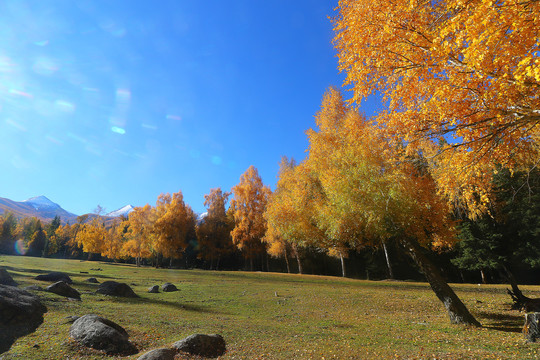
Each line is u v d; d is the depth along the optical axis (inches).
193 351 286.0
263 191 2111.2
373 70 278.1
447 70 237.1
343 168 532.7
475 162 279.7
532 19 156.6
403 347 328.5
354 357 289.1
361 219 495.8
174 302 611.2
